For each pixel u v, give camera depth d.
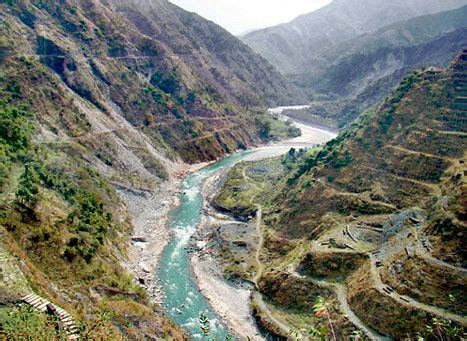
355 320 79.56
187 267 112.12
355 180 123.00
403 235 93.38
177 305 95.31
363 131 136.00
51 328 51.28
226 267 111.94
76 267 82.62
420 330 71.44
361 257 94.12
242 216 145.00
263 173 186.50
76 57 195.25
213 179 187.00
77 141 151.88
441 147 115.06
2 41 156.50
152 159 180.00
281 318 89.62
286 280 96.62
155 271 109.00
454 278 75.56
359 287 84.88
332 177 128.62
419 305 74.81
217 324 89.31
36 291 62.59
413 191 109.50
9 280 60.03
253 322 90.94
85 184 123.88
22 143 111.75
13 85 143.62
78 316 64.38
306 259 98.69
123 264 103.62
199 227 137.25
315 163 144.75
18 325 49.09
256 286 102.12
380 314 77.31
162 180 174.38
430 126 121.94
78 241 88.12
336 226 110.19
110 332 63.59
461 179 93.75
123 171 159.88
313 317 86.69
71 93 172.75
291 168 176.12
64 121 152.75
